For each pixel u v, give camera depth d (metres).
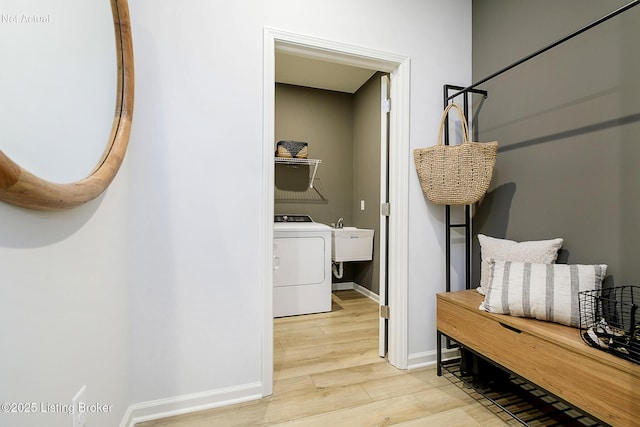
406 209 1.87
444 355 1.97
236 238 1.53
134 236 1.36
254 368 1.56
